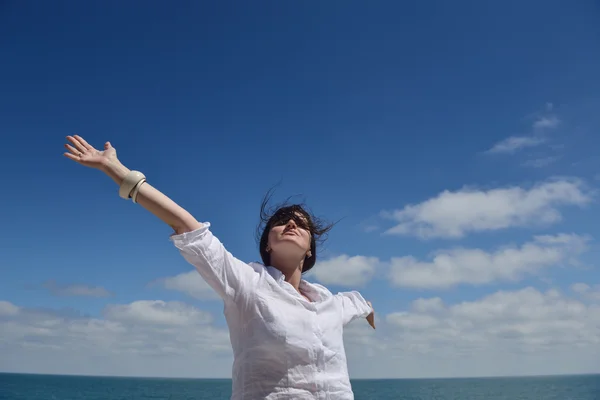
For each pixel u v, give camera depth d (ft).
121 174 8.97
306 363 9.28
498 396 523.29
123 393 508.94
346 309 12.12
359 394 592.60
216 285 9.20
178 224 9.11
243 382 9.15
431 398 509.35
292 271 11.13
